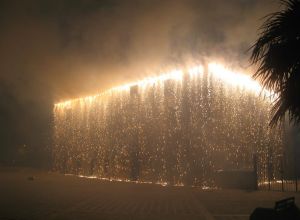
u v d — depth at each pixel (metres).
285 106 4.02
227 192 13.09
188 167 16.27
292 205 5.17
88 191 13.36
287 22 4.02
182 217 7.96
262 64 4.09
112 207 9.41
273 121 4.12
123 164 19.19
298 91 3.91
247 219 7.72
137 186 15.48
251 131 15.82
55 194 12.33
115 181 17.92
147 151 17.92
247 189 14.22
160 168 17.25
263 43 4.11
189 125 16.48
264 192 13.12
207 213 8.45
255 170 14.48
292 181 16.70
